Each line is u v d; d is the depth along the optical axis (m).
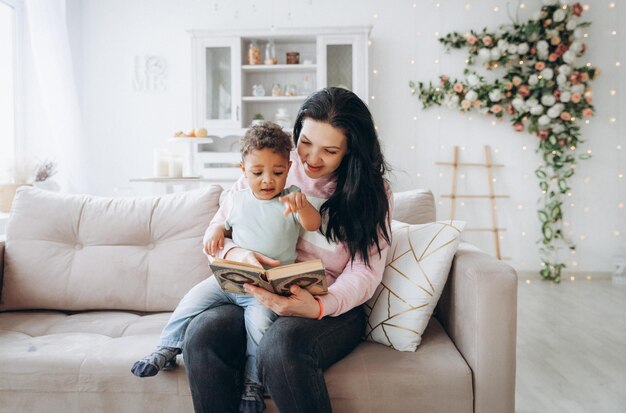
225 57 3.78
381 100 4.06
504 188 4.06
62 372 1.21
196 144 3.88
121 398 1.21
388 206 1.31
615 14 3.91
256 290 1.12
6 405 1.24
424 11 4.01
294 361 1.04
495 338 1.17
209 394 1.07
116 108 4.16
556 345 2.39
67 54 3.39
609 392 1.87
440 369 1.17
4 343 1.33
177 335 1.23
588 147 3.99
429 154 4.07
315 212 1.20
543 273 3.93
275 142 1.19
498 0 3.96
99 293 1.65
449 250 1.35
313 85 4.02
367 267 1.27
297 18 4.06
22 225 1.71
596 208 4.02
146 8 4.10
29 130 3.57
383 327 1.32
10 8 3.45
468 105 3.87
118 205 1.77
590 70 3.82
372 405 1.15
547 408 1.74
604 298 3.34
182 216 1.71
